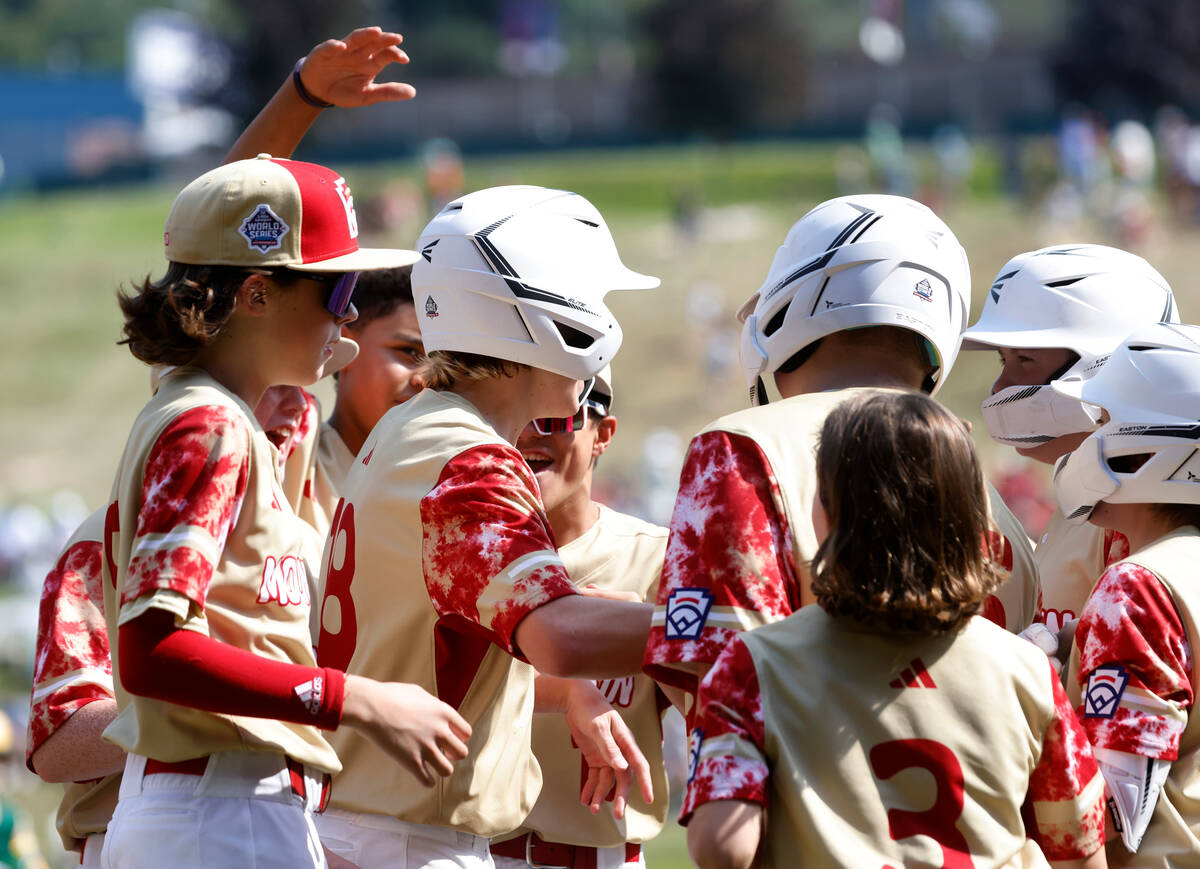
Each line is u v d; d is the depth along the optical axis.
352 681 10.06
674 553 10.08
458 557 10.88
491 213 11.86
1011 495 66.25
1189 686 11.34
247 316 10.84
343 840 11.85
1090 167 169.00
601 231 12.27
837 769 9.04
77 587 12.74
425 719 10.11
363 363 15.78
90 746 12.23
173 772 10.48
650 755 14.84
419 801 11.57
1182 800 11.41
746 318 12.41
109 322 173.12
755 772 9.04
